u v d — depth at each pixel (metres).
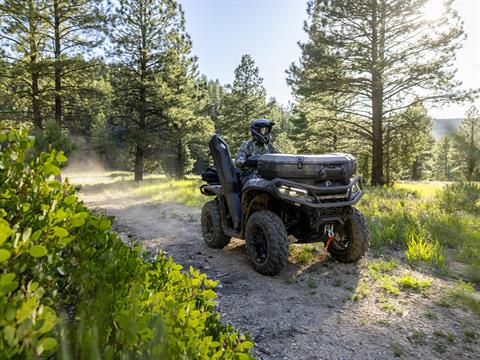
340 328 3.17
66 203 1.50
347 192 4.54
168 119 23.56
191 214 9.30
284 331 3.11
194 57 23.59
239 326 3.20
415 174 39.09
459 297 1.38
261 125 5.45
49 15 17.20
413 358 2.71
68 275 1.48
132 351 1.07
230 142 39.38
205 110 38.69
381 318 3.34
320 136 20.66
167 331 1.13
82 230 1.62
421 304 3.59
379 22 15.70
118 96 22.72
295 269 4.73
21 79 17.53
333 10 15.84
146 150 24.59
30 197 1.38
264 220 4.44
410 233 5.67
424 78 15.13
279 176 4.44
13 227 1.12
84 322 1.11
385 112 17.55
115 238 1.78
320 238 4.59
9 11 15.66
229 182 5.27
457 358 2.71
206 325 1.66
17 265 1.06
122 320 1.09
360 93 17.05
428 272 4.41
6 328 0.80
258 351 2.80
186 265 5.04
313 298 3.80
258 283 4.27
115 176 35.78
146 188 17.59
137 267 1.61
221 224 5.66
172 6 21.88
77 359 0.96
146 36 22.16
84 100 19.80
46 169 1.45
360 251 4.72
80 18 17.19
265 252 4.55
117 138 24.41
